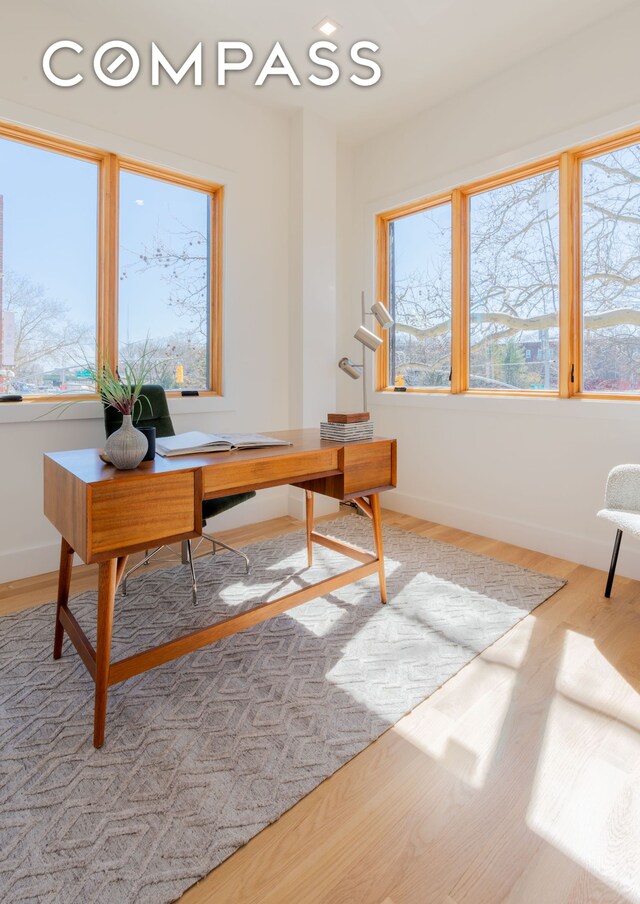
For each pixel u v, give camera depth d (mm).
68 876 1046
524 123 2895
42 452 2609
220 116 3166
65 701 1610
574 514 2828
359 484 2107
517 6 2467
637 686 1692
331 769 1336
